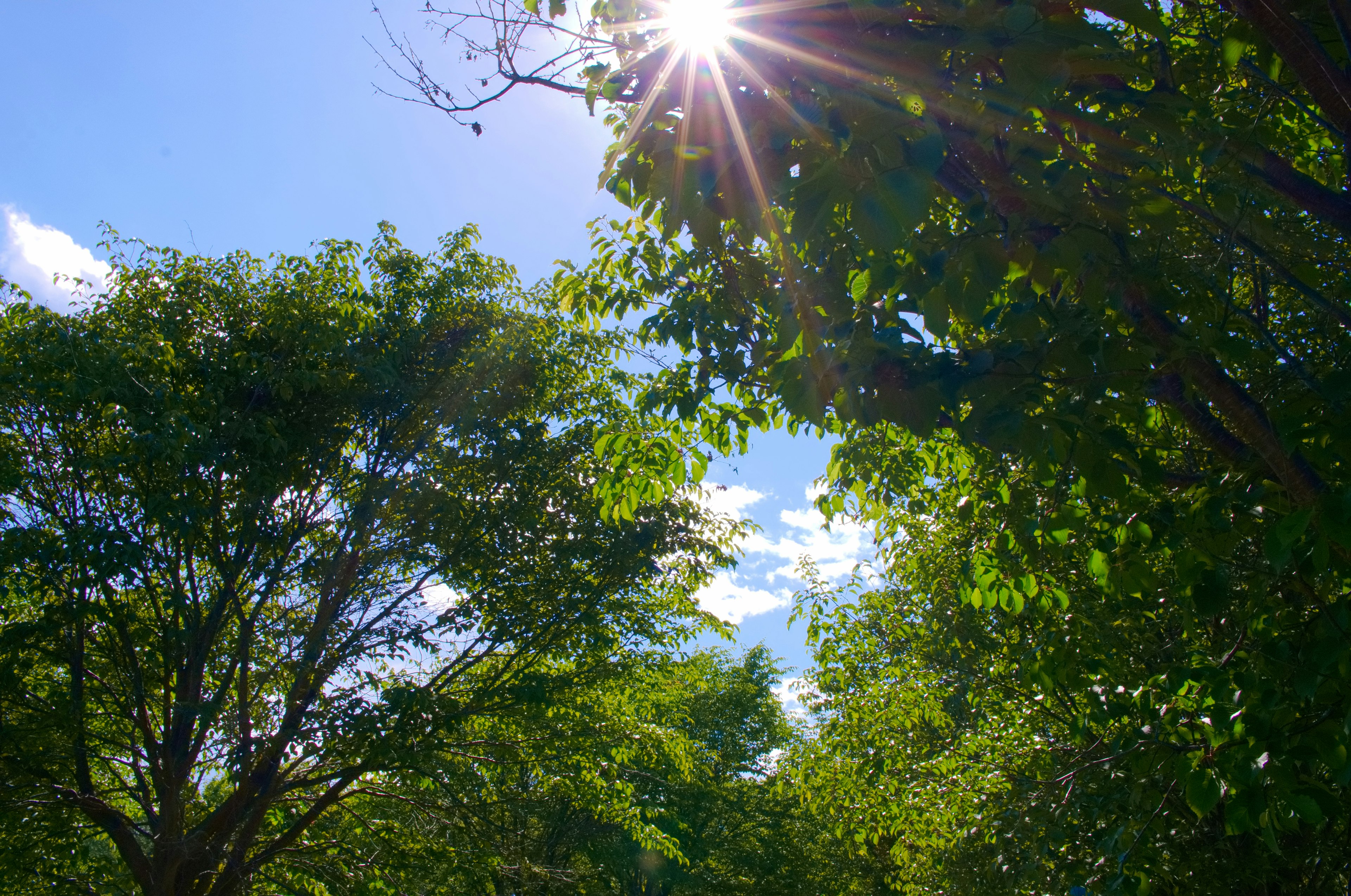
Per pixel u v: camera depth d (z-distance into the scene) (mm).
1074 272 2703
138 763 9961
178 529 8766
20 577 8742
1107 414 2893
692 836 25109
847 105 2188
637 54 3115
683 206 2518
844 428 4824
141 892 9453
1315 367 3391
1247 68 3262
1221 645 4867
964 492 4805
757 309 4230
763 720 27938
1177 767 2879
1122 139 2717
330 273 11766
